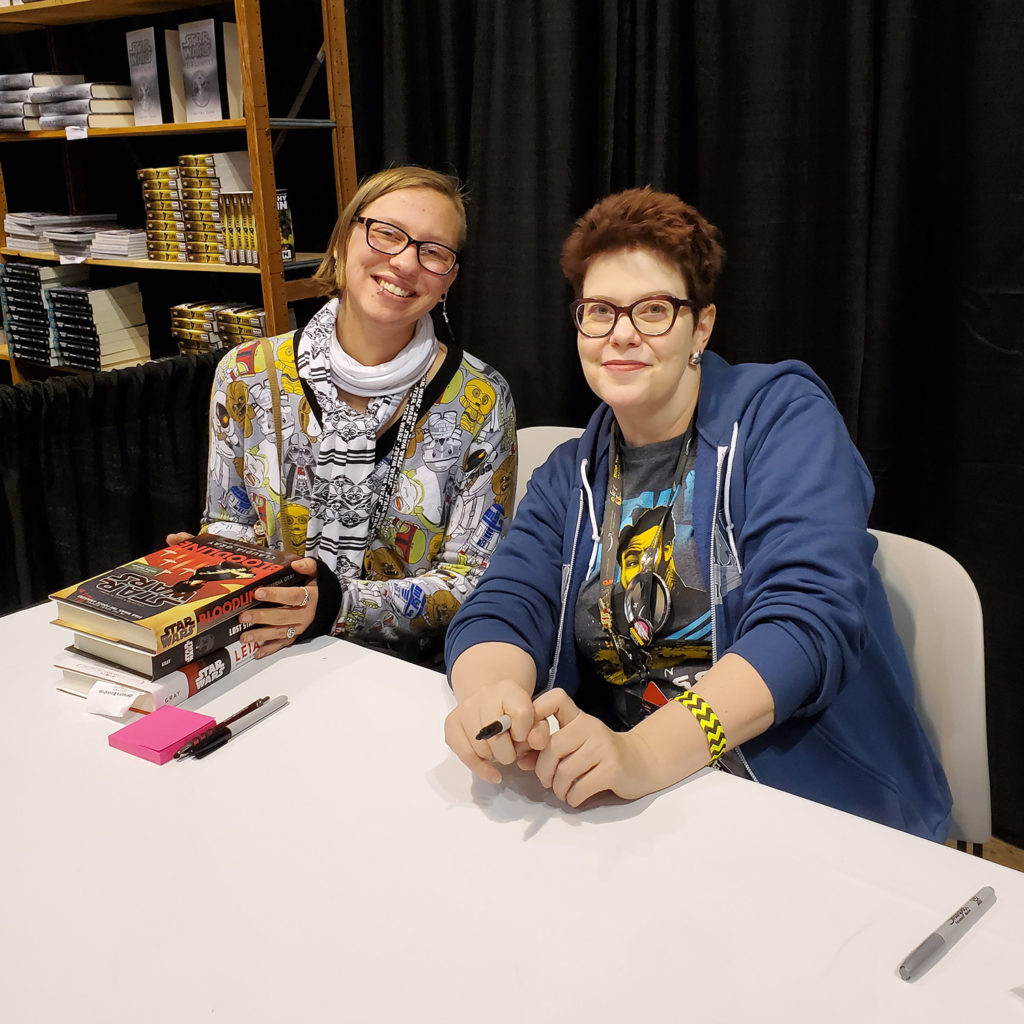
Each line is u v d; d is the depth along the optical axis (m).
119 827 0.85
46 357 3.16
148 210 2.77
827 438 1.12
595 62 2.19
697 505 1.15
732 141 2.01
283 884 0.77
